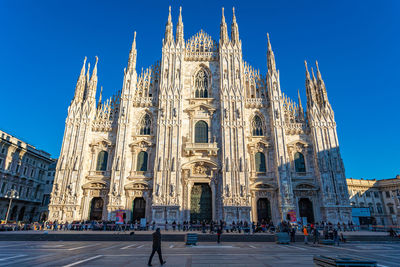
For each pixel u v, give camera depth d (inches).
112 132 2026.3
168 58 2156.7
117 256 692.1
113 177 1841.8
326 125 1982.0
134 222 1822.1
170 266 545.6
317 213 1829.5
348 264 307.0
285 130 2016.5
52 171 3599.9
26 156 2869.1
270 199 1855.3
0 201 2475.4
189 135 1990.7
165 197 1798.7
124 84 2078.0
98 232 1408.7
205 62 2212.1
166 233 1362.0
